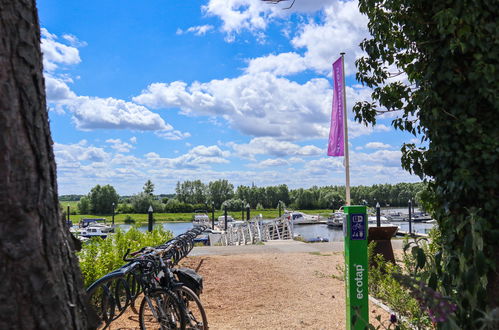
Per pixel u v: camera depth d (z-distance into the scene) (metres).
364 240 3.99
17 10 1.59
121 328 4.76
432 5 3.39
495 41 3.05
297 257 10.25
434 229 5.44
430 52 3.37
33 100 1.62
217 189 145.00
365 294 3.98
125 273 4.22
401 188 109.12
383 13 3.83
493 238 3.03
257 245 12.79
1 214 1.50
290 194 139.88
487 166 3.11
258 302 6.20
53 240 1.65
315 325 5.04
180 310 4.15
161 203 130.25
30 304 1.54
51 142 1.73
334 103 8.12
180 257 7.42
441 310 2.14
